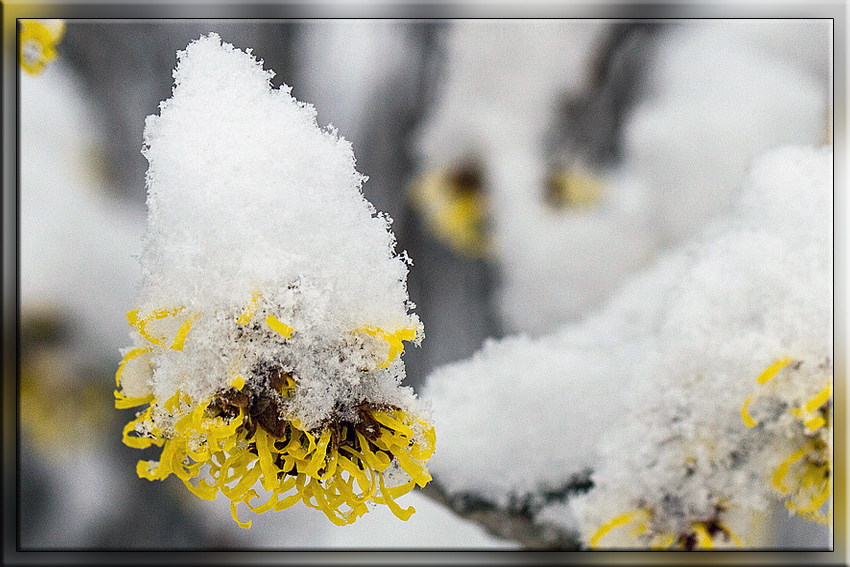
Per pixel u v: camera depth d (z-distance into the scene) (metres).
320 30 0.41
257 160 0.32
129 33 0.40
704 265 0.39
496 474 0.40
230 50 0.32
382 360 0.32
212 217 0.31
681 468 0.37
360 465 0.32
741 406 0.37
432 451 0.32
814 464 0.36
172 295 0.32
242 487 0.32
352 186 0.32
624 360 0.41
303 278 0.32
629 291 0.43
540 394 0.41
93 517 0.39
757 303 0.37
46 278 0.40
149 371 0.32
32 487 0.39
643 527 0.37
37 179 0.40
